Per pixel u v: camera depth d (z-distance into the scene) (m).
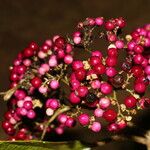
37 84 0.24
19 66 0.26
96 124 0.23
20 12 0.61
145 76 0.23
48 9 0.61
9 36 0.57
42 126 0.27
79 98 0.23
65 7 0.61
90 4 0.60
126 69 0.23
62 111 0.24
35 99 0.25
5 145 0.22
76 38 0.25
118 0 0.59
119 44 0.24
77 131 0.37
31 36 0.57
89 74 0.23
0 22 0.60
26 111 0.25
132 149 0.36
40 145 0.23
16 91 0.26
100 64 0.23
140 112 0.37
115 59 0.23
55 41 0.25
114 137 0.25
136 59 0.23
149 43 0.24
